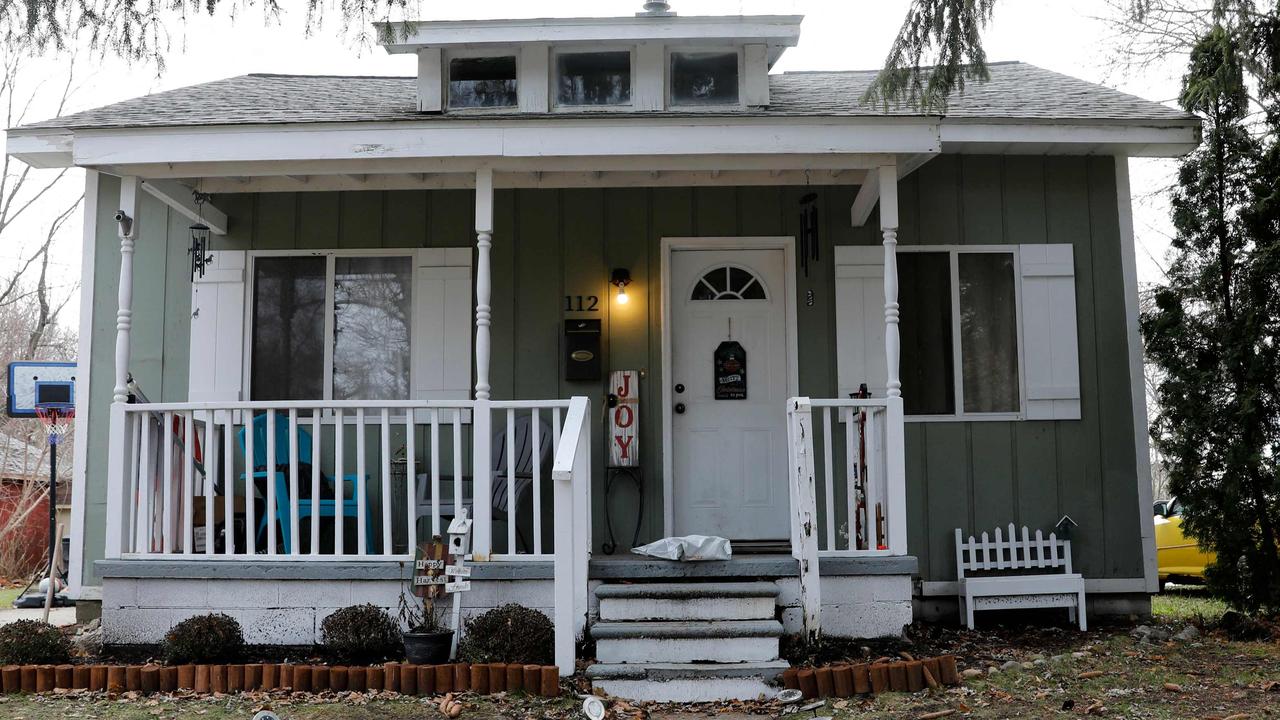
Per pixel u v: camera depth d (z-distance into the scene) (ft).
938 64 20.71
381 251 24.80
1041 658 19.43
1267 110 24.07
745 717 15.88
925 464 24.23
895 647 19.04
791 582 19.38
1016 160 24.95
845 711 16.03
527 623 17.83
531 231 24.76
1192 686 17.35
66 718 15.66
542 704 16.26
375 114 22.72
